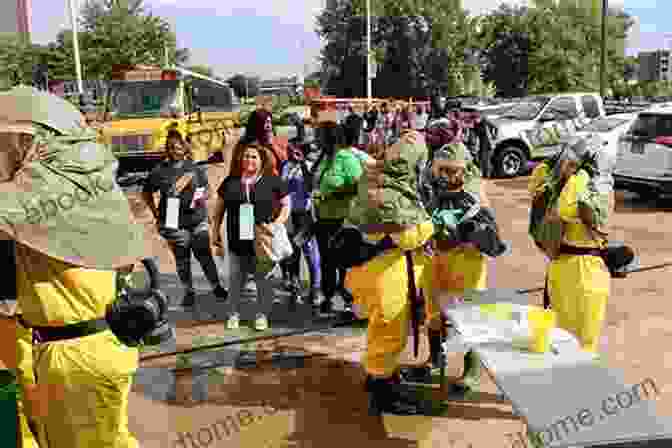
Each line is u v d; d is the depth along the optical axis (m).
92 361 2.85
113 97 17.44
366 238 4.32
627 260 4.18
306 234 6.49
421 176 4.38
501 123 16.33
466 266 4.66
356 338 6.04
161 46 40.97
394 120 17.02
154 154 16.02
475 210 4.57
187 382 5.12
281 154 6.79
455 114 10.88
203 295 7.39
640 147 11.95
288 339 6.02
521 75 48.53
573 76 46.47
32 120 2.75
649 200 13.01
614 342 5.74
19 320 3.07
